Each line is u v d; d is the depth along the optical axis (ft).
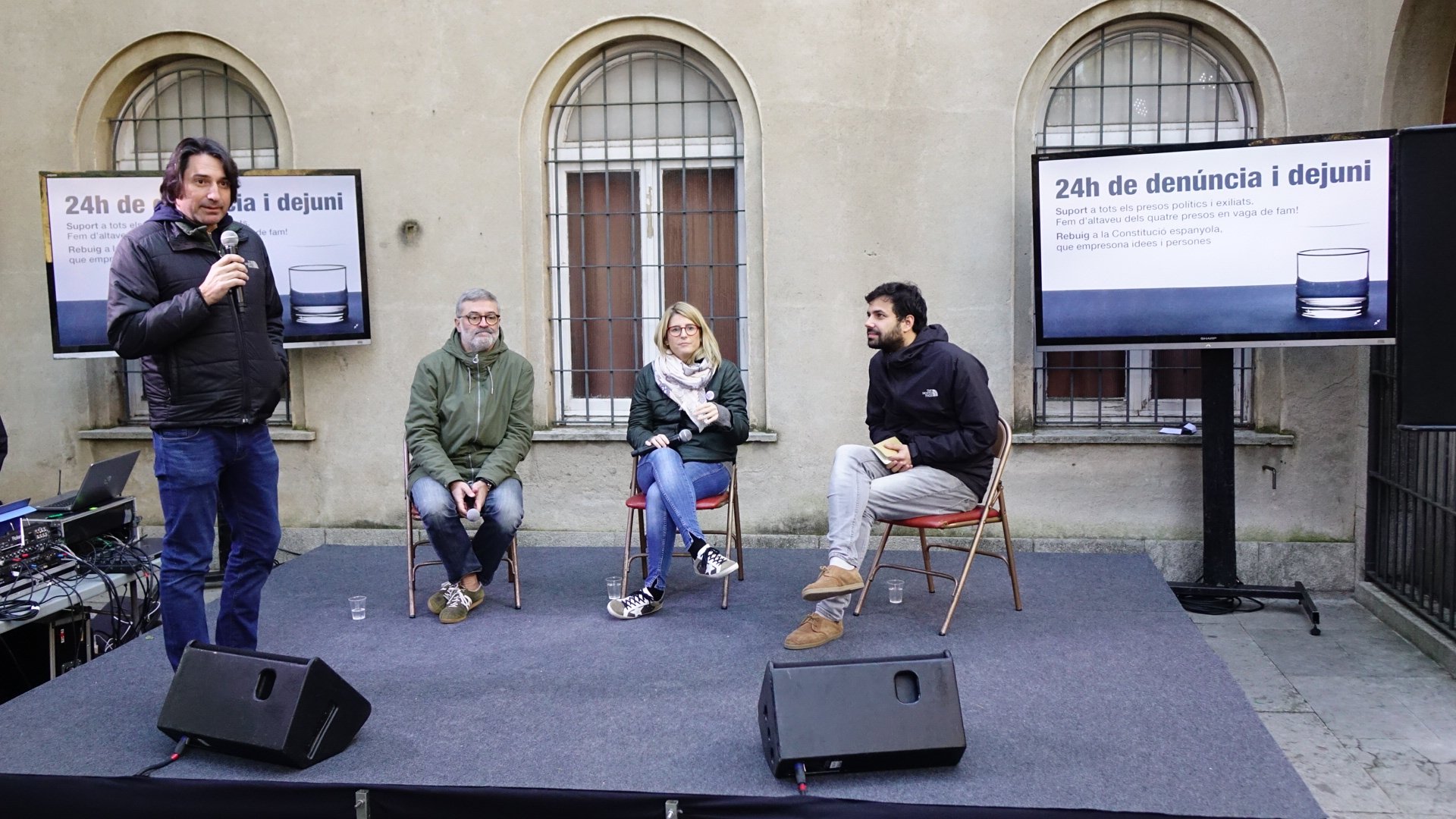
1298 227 15.03
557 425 19.02
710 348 15.15
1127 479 17.62
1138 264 15.67
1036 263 16.03
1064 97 17.65
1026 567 16.57
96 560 14.57
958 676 12.07
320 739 10.13
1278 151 14.98
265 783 9.66
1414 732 12.33
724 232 18.54
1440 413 11.16
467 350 14.76
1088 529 17.78
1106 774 9.66
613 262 18.76
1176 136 17.52
